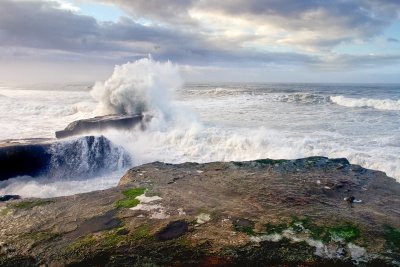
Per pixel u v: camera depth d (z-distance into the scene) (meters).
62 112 22.58
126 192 5.89
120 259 3.87
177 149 12.58
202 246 4.08
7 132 15.56
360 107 25.75
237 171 7.24
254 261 3.82
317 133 14.88
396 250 3.96
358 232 4.34
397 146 12.13
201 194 5.78
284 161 7.83
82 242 4.21
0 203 5.50
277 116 20.78
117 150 10.82
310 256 3.89
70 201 5.53
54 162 9.97
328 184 6.30
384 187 6.19
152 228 4.51
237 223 4.61
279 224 4.57
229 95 38.91
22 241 4.28
